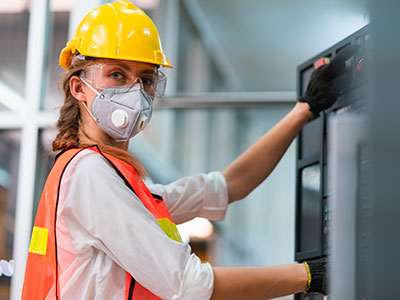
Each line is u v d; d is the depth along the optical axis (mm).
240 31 6441
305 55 6367
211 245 6090
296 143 1759
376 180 533
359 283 811
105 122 1429
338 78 1508
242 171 1769
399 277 507
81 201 1282
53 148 1481
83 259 1292
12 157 4844
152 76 1491
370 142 549
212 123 6020
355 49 1410
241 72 6852
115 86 1426
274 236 6086
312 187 1649
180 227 6062
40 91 4742
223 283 1255
